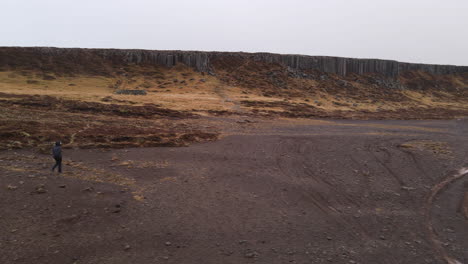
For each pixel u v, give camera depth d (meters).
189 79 93.25
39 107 38.25
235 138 30.66
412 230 11.64
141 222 10.94
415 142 32.66
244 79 98.88
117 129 29.97
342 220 12.30
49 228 9.84
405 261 9.34
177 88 81.69
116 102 50.81
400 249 10.09
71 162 18.08
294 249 9.72
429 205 14.45
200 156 22.05
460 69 148.12
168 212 12.02
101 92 66.75
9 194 12.21
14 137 22.06
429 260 9.45
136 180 15.71
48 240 9.12
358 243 10.39
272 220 11.91
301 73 111.62
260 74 104.69
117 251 8.90
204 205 13.04
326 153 25.22
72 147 21.72
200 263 8.58
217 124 40.25
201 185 15.66
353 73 128.12
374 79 122.62
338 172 19.55
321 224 11.81
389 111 75.62
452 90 129.25
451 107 96.25
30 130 24.56
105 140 24.64
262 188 15.78
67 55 93.56
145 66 101.19
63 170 16.22
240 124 41.53
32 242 8.91
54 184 13.79
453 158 24.59
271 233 10.78
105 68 93.44
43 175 14.94
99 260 8.36
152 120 38.97
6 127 24.28
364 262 9.15
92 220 10.69
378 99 97.12
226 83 93.56
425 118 66.19
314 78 111.50
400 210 13.68
